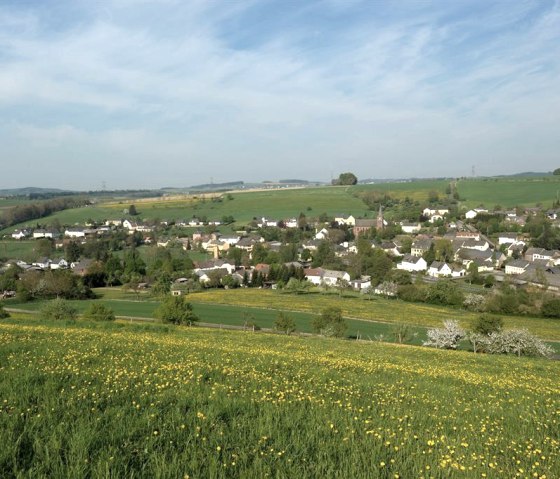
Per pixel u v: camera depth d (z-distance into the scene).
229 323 69.31
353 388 14.77
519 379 21.36
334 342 36.62
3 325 30.02
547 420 11.88
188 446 8.16
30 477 6.66
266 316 77.75
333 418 10.34
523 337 46.41
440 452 8.66
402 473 7.68
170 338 28.14
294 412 10.67
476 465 8.13
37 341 19.95
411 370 20.70
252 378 14.49
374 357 26.12
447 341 49.94
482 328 51.12
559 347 58.97
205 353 20.31
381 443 8.85
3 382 11.55
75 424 8.82
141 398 11.02
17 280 104.50
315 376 16.16
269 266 140.88
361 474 7.45
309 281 121.44
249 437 8.79
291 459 7.82
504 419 12.09
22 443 7.80
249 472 7.27
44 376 12.56
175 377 13.70
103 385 12.08
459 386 17.52
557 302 80.50
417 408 12.76
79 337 23.23
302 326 69.06
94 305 54.34
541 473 8.08
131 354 18.27
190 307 57.31
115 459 7.34
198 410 10.23
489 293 93.88
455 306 92.38
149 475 7.07
